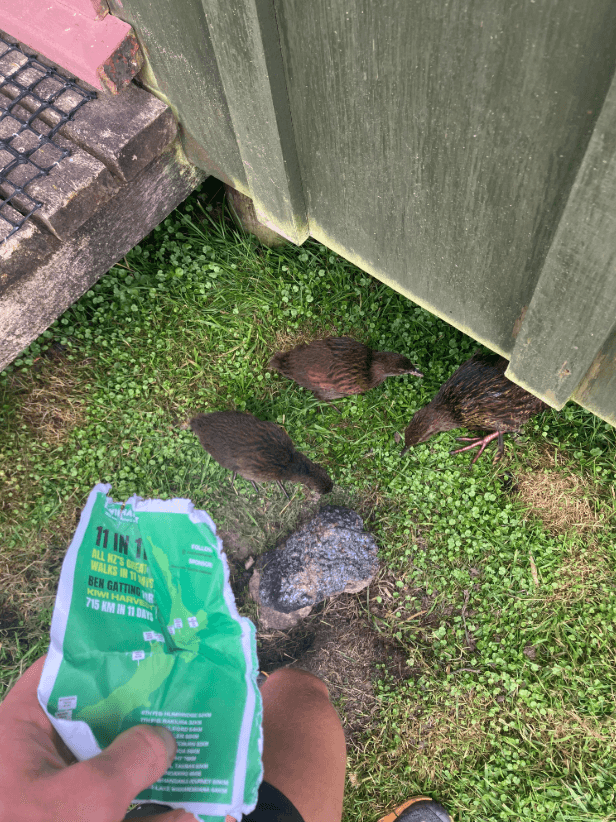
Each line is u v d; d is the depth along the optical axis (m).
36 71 0.84
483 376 0.89
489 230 0.61
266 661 0.95
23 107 0.83
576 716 0.90
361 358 0.95
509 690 0.91
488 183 0.58
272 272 1.04
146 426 0.99
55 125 0.81
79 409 1.00
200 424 0.90
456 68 0.52
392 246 0.74
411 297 0.80
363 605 0.96
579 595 0.94
